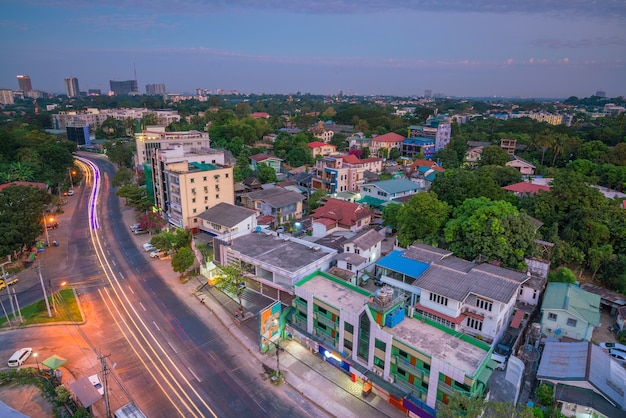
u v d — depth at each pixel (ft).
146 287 206.28
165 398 131.44
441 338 128.26
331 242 225.15
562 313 148.46
